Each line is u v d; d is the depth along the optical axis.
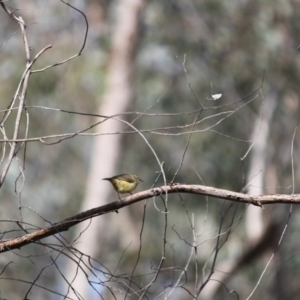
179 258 15.12
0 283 13.91
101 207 5.23
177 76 15.98
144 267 15.81
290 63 15.98
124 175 7.21
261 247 15.53
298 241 13.23
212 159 15.65
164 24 16.20
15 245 5.11
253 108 15.82
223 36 16.02
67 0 16.09
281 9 15.85
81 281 14.31
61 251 5.05
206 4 16.03
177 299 13.61
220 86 15.89
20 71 15.80
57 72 16.30
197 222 14.84
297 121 15.91
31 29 15.95
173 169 15.53
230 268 15.26
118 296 9.91
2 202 15.23
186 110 15.82
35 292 14.27
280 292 11.84
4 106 15.53
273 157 15.80
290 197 5.26
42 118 16.39
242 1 16.06
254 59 15.93
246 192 6.04
